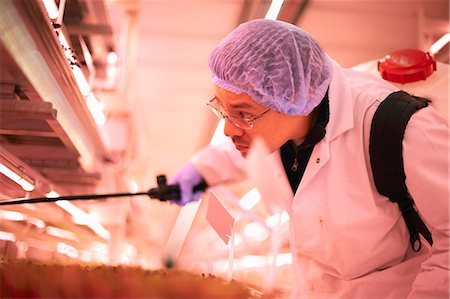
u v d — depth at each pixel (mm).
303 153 1382
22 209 1830
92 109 1909
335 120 1314
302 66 1257
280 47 1256
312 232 1305
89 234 3168
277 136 1284
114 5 2908
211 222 1352
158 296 687
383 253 1253
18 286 718
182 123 4898
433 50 2477
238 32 1320
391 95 1224
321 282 1354
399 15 3143
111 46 2514
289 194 1385
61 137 1729
